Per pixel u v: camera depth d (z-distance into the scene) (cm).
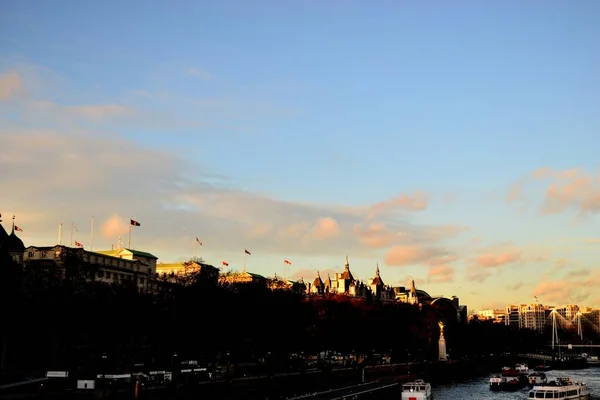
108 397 12525
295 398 15388
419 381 18550
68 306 16525
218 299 19275
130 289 18875
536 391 17838
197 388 14988
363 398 17125
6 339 16400
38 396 11719
